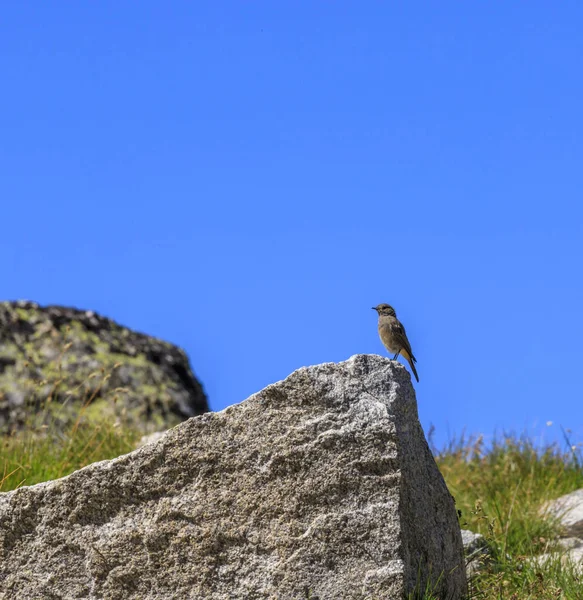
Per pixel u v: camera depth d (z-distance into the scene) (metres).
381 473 10.09
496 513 16.22
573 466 19.81
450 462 20.30
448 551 10.98
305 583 9.87
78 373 27.97
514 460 19.97
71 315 31.16
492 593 12.07
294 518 10.04
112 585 10.19
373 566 9.84
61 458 17.00
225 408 10.45
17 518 10.43
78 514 10.36
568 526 15.89
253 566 10.01
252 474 10.19
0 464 15.90
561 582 12.20
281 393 10.37
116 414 25.17
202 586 10.02
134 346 31.02
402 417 10.54
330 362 10.55
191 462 10.30
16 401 25.22
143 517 10.27
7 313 29.86
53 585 10.27
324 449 10.13
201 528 10.14
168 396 29.03
